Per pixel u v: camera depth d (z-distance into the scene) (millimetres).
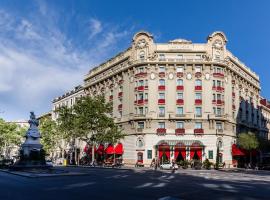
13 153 133750
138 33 77312
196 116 72312
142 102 73750
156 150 71188
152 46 75875
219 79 74312
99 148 81562
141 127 73750
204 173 45000
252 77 93562
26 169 37562
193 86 73625
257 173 50000
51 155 111000
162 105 73250
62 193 18734
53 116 117062
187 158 70625
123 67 80875
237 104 81375
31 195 17672
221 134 71688
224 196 18859
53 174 31547
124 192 19703
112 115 83562
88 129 68562
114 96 83688
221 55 75812
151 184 25391
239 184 27344
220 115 72375
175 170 54906
